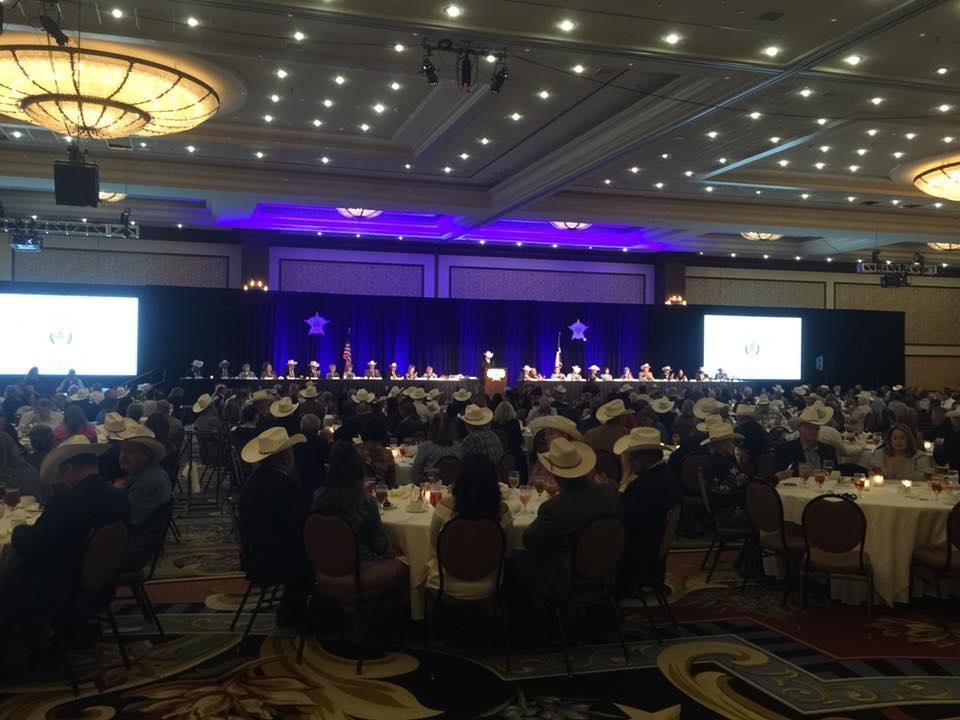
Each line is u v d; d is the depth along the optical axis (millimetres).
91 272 21609
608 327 25406
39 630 5359
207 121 13586
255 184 16453
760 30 9070
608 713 4719
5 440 7621
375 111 13062
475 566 5227
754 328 26141
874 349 27125
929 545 6523
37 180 15500
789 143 13906
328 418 12617
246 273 22406
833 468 8227
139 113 10086
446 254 24547
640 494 5984
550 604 5457
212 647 5742
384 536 5562
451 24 8930
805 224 19844
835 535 6176
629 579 5891
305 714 4695
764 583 7465
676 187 17562
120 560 5227
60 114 9805
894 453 8312
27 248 17422
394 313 23719
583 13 8727
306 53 10305
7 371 20375
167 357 21531
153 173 15820
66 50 8781
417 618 5699
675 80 11109
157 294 21438
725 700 4891
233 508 5902
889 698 4922
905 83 10562
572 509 5379
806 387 20141
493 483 5387
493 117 12992
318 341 22984
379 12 8695
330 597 5402
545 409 13164
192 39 9859
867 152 14820
